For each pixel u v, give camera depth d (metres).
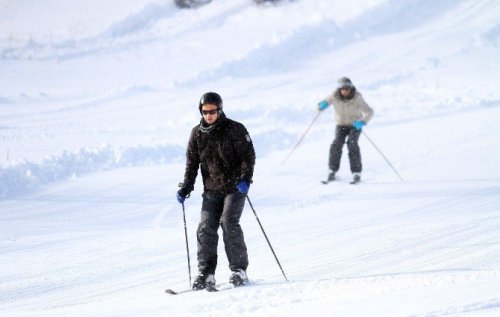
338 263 18.41
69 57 91.12
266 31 99.12
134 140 47.50
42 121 57.22
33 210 31.12
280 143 47.69
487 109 56.81
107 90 73.06
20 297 17.11
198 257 16.42
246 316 11.17
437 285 12.16
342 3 107.69
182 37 99.94
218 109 16.23
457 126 50.09
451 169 37.62
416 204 29.67
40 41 97.81
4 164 36.34
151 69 84.81
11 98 67.94
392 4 104.00
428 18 102.81
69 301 16.52
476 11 103.81
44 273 19.83
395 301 10.82
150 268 20.12
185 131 51.62
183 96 70.69
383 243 20.70
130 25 105.06
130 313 12.41
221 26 104.12
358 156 36.16
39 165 37.09
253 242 23.20
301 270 17.89
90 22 106.25
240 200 16.67
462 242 19.64
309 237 23.36
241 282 15.95
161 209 31.61
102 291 17.45
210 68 81.88
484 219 23.50
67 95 70.94
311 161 42.19
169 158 42.41
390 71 81.81
